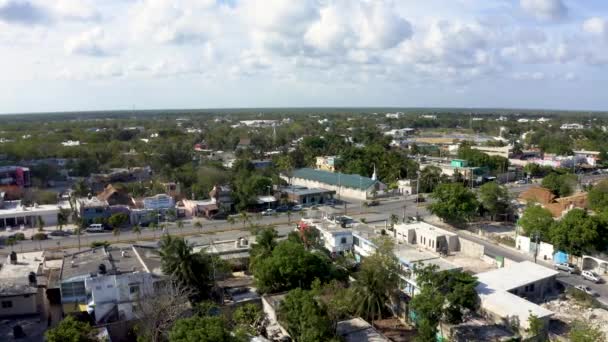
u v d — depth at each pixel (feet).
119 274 192.34
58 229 347.15
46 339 160.86
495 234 327.47
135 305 189.67
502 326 187.52
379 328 196.54
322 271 214.48
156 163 579.48
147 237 324.39
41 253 285.02
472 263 266.98
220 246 282.36
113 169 568.82
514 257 280.31
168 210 380.17
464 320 189.67
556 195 434.71
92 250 236.43
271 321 190.29
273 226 351.05
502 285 216.74
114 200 396.57
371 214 391.45
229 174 492.13
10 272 217.77
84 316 189.88
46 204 400.67
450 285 189.47
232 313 190.49
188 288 200.64
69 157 602.03
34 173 513.45
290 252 214.48
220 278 240.53
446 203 342.64
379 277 191.83
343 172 563.07
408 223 330.34
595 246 256.73
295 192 440.04
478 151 605.73
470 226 347.77
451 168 539.29
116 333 178.91
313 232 268.62
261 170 536.01
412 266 219.82
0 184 470.80
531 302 205.26
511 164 590.14
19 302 192.13
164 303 170.91
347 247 277.64
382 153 572.92
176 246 204.64
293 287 209.26
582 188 465.47
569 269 252.83
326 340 157.79
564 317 202.80
